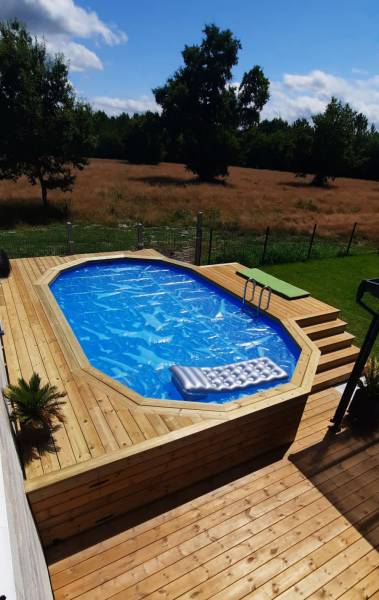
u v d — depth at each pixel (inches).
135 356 294.0
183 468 173.2
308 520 165.8
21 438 159.2
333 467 195.3
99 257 446.0
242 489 179.8
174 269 451.5
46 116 770.8
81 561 143.8
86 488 147.9
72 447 159.5
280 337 309.0
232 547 152.2
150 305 369.4
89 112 824.3
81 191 1095.6
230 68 1633.9
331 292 457.1
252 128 1914.4
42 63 755.4
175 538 154.4
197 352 299.7
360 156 2007.9
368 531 162.4
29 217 789.2
